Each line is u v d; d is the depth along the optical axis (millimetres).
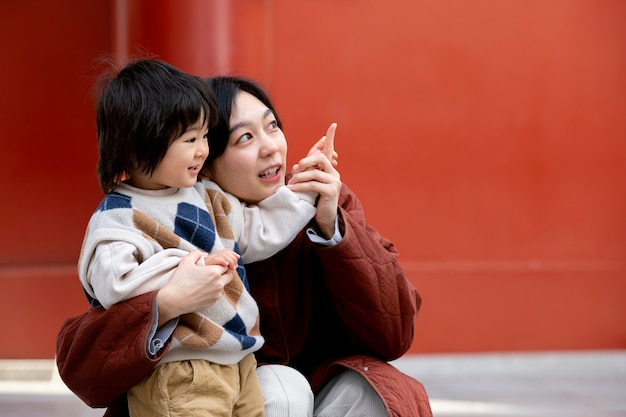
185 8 7270
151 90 2793
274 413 2959
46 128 8250
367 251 3107
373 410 3104
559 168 8805
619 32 8867
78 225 8289
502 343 8703
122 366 2633
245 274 3033
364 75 8359
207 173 3191
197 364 2764
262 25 7582
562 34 8766
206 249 2914
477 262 8656
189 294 2678
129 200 2850
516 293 8711
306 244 3289
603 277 8961
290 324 3291
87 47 8258
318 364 3375
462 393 7652
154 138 2756
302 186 3104
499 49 8656
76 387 2768
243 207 3158
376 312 3127
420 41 8484
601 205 8945
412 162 8500
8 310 7973
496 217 8695
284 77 8156
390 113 8430
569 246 8844
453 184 8594
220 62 7305
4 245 8219
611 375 8734
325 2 8234
